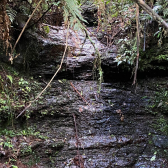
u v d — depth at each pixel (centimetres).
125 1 302
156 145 214
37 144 189
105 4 278
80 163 188
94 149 204
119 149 208
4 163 162
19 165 168
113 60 278
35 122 212
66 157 192
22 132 193
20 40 247
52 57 269
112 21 336
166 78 280
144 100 262
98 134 219
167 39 278
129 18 302
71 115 230
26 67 254
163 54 272
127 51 272
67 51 277
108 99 260
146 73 285
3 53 232
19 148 178
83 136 214
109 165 191
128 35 308
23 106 207
